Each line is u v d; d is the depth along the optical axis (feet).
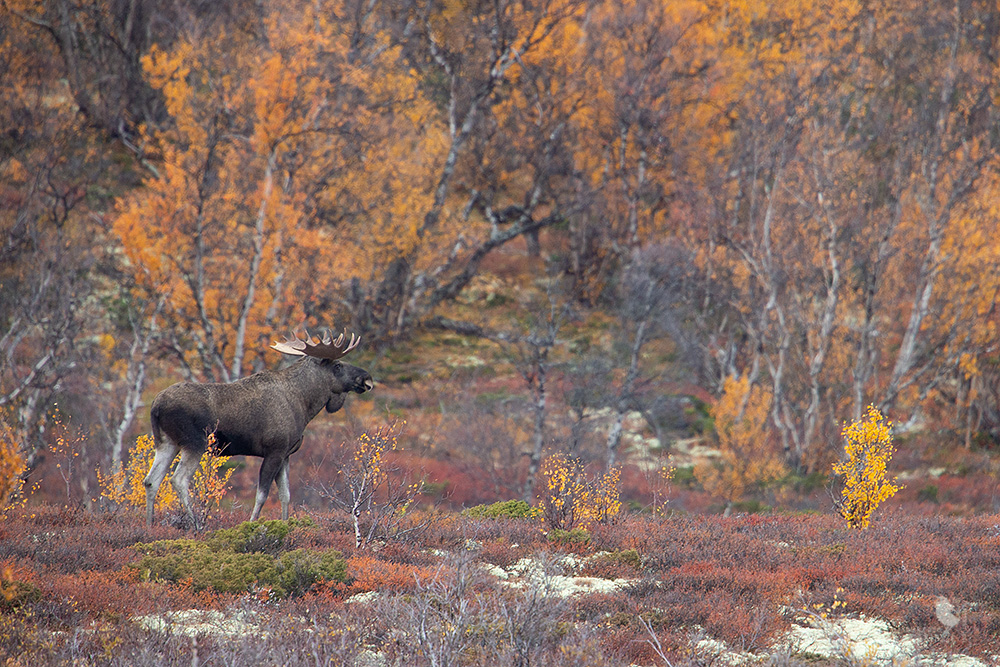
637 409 217.77
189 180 184.96
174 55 205.46
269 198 195.11
